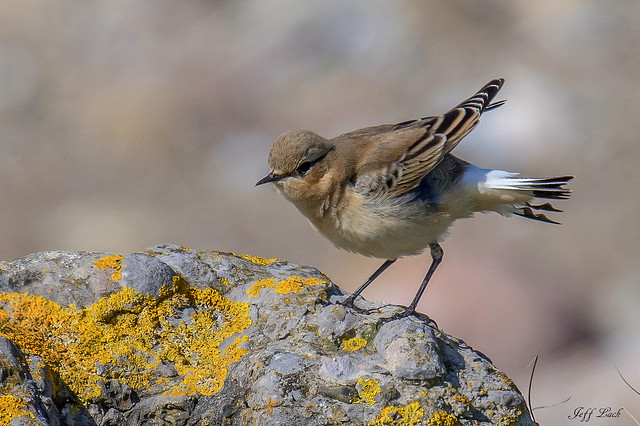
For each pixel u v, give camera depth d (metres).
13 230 18.00
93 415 6.64
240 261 7.99
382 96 19.92
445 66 20.55
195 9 23.08
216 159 19.36
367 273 15.73
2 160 19.61
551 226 16.56
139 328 7.12
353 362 6.61
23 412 5.79
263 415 6.30
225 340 7.16
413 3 21.84
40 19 23.12
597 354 13.98
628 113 19.00
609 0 21.75
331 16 22.08
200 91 20.64
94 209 18.39
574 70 20.12
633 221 16.56
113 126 20.19
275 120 20.02
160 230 17.75
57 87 21.33
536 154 18.30
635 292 14.95
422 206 8.23
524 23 21.53
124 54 22.05
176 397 6.67
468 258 15.57
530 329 14.18
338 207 8.34
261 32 22.09
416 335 6.75
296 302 7.37
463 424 6.38
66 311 7.06
